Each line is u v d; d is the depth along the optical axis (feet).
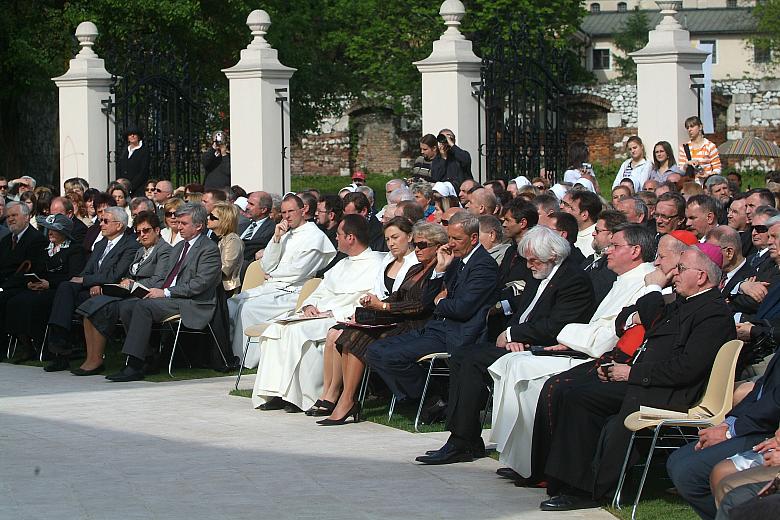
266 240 66.80
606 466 34.73
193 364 60.29
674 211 49.52
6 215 66.69
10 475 39.11
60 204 66.90
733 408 32.81
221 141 88.74
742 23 274.16
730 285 44.68
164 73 92.12
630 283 39.17
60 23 124.47
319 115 174.50
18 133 133.80
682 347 34.94
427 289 46.78
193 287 57.67
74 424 47.21
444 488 37.14
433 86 79.41
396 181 67.77
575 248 46.24
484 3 175.83
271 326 49.80
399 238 48.88
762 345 36.11
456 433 40.52
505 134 80.84
